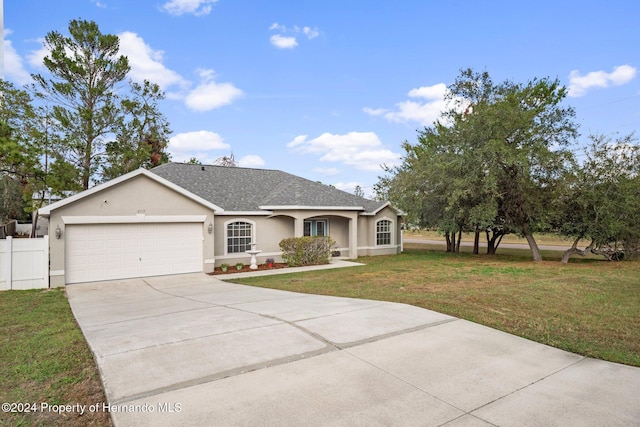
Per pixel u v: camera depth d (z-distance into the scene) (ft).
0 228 75.87
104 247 42.91
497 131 55.77
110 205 42.83
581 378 15.11
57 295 34.81
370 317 23.27
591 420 11.94
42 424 11.51
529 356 17.42
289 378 14.48
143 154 70.95
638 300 29.99
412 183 71.87
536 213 59.62
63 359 16.67
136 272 44.80
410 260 64.75
